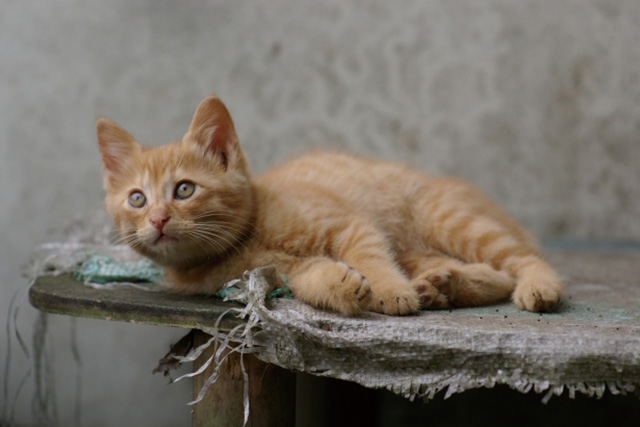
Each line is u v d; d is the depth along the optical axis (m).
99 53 1.32
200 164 0.83
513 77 1.29
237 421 0.79
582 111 1.27
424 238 0.92
